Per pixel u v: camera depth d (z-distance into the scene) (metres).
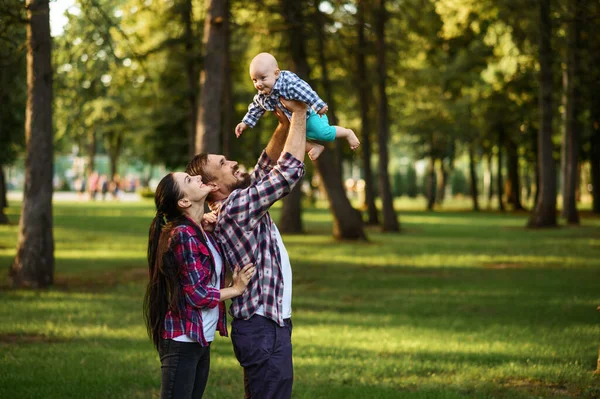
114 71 16.70
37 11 12.88
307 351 9.04
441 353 8.99
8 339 9.78
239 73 37.00
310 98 4.39
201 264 4.37
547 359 8.59
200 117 16.06
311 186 64.44
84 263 19.56
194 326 4.36
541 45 32.16
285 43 24.97
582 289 15.02
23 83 19.27
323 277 17.19
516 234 30.86
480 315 12.10
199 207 4.54
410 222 40.97
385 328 10.87
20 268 14.79
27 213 14.77
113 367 8.09
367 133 37.12
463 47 45.69
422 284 16.02
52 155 14.93
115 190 70.75
